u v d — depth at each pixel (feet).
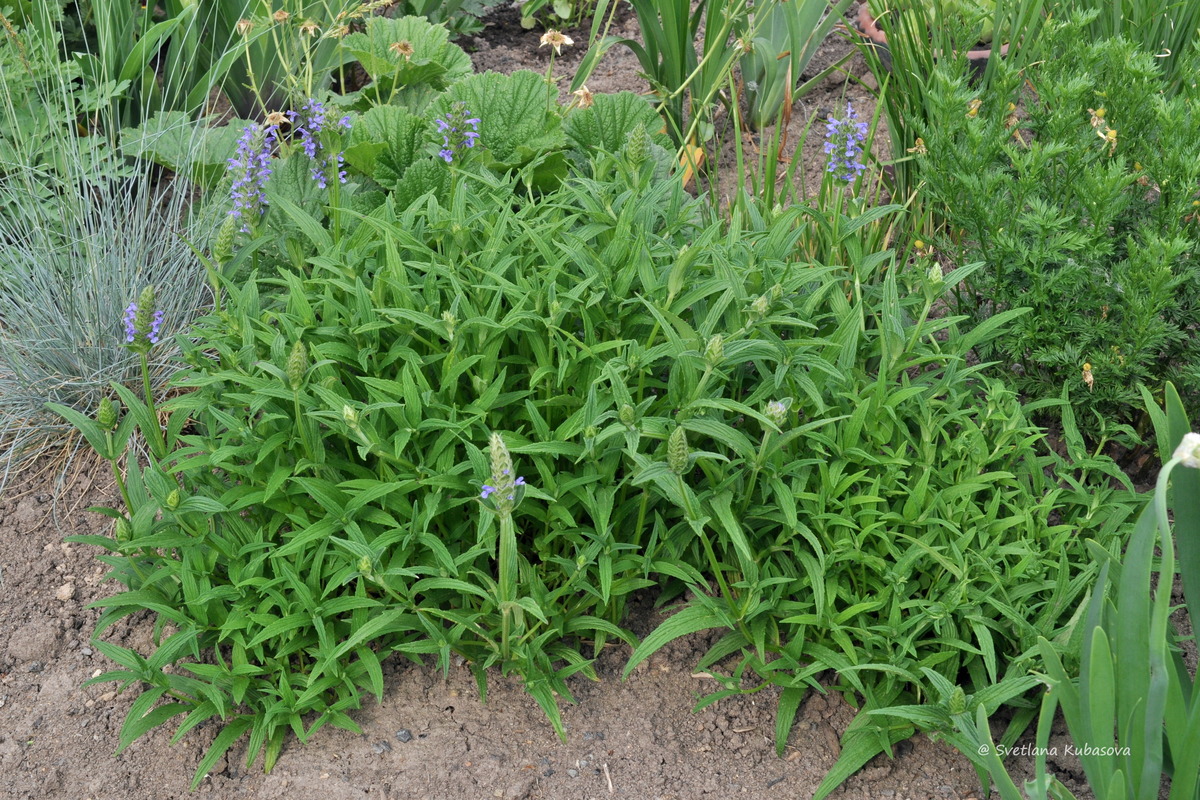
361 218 5.27
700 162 6.63
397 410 4.89
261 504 5.09
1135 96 5.36
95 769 4.93
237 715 5.00
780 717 4.97
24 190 5.95
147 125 6.34
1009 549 4.89
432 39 6.70
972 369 5.12
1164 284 5.10
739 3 6.26
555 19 7.63
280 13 6.09
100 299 5.70
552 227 5.24
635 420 4.74
